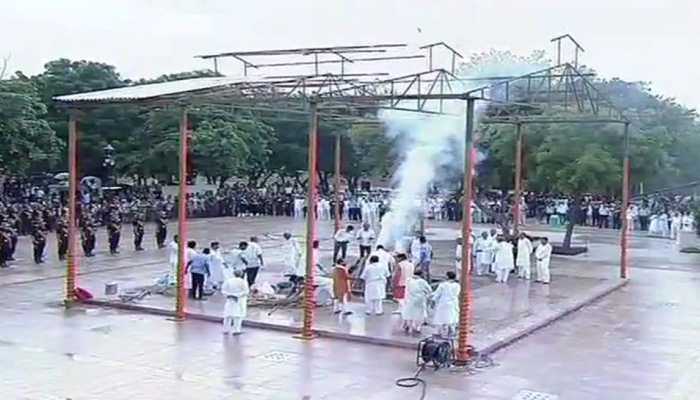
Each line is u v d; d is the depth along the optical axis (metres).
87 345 18.83
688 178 55.69
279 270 30.94
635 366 18.17
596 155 35.75
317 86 20.94
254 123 59.16
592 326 22.50
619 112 28.80
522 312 23.72
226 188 60.47
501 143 38.22
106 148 56.47
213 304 23.56
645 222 52.47
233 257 25.47
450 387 16.11
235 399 14.96
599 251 41.00
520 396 15.66
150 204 50.06
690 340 20.89
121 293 24.92
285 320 21.44
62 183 56.81
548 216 55.03
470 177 18.39
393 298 24.33
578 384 16.62
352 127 42.50
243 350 18.67
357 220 54.72
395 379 16.58
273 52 23.56
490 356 18.70
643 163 36.78
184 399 14.88
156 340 19.47
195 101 22.17
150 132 55.72
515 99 24.58
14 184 52.44
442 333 20.09
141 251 36.84
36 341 19.11
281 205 58.34
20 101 43.75
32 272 29.81
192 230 46.53
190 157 55.62
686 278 32.19
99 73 59.41
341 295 22.28
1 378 15.95
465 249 18.14
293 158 64.50
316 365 17.50
